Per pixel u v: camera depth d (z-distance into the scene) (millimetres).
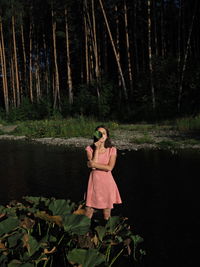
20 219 3789
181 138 15211
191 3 32750
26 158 12266
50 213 3779
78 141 16859
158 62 26656
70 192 6996
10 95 45969
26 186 7699
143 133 17906
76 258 3016
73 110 29609
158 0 34656
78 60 42312
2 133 24766
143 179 7922
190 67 25641
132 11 35750
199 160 10039
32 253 3055
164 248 4105
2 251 3100
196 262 3725
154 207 5762
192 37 34531
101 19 36594
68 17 32719
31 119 32812
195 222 4969
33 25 36844
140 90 26875
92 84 29000
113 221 3807
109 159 4426
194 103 24031
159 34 36625
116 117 26094
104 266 2980
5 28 38844
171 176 8078
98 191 4395
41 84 43375
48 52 43375
